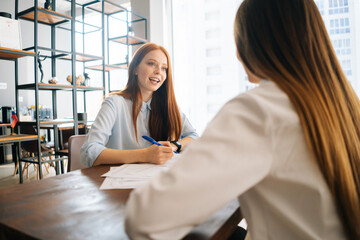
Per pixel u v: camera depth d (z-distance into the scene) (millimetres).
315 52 443
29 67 5152
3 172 3783
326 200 380
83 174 880
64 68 5746
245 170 326
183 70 3479
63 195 674
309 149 373
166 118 1469
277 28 446
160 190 332
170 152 1000
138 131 1410
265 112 350
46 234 463
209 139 347
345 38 2365
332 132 391
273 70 431
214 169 322
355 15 2328
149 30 3885
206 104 3178
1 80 4730
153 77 1370
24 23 5141
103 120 1249
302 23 445
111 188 729
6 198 650
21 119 4086
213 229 497
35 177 3484
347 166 399
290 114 369
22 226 493
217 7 3080
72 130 3715
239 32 493
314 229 380
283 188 382
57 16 2879
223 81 3020
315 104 392
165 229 329
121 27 4812
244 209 441
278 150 361
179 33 3533
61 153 3021
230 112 367
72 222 514
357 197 407
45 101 5430
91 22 5609
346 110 434
